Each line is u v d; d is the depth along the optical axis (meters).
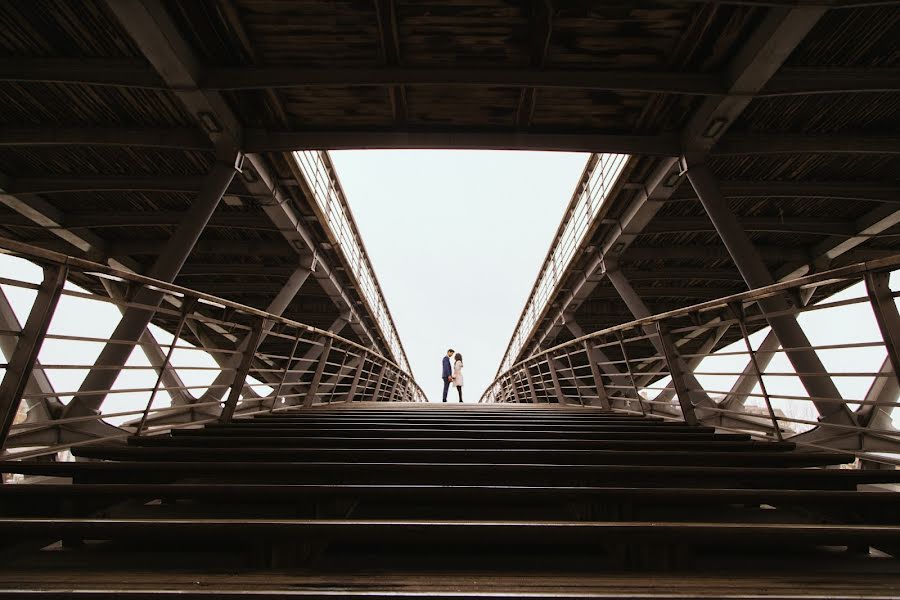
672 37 5.94
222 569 1.77
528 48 6.14
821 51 6.07
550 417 6.16
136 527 1.78
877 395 6.00
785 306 7.18
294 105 7.16
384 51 6.06
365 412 6.79
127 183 9.02
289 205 10.00
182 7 5.37
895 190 9.05
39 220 10.28
